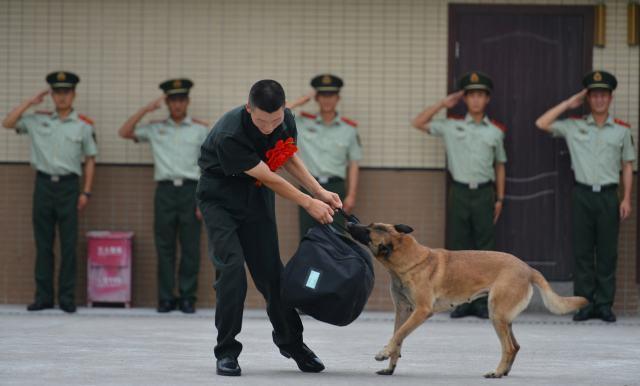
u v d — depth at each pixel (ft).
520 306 30.17
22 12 49.73
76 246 47.83
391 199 49.62
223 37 49.75
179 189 47.75
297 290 27.48
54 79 47.57
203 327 42.65
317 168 47.80
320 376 28.66
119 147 49.78
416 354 35.09
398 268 30.04
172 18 49.83
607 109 46.70
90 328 41.52
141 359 32.40
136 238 49.78
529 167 49.52
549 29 49.37
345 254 27.91
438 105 47.57
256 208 28.37
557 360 34.04
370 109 49.65
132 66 49.83
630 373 30.89
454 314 47.03
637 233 48.70
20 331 40.16
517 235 49.62
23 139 49.62
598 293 46.96
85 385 26.58
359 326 43.93
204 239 49.52
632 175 47.44
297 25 49.65
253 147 27.30
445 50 49.52
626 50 49.24
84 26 49.75
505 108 49.52
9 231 49.73
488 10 49.39
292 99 49.73
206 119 49.85
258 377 28.09
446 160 49.19
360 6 49.55
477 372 30.83
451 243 47.83
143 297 49.78
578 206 46.70
